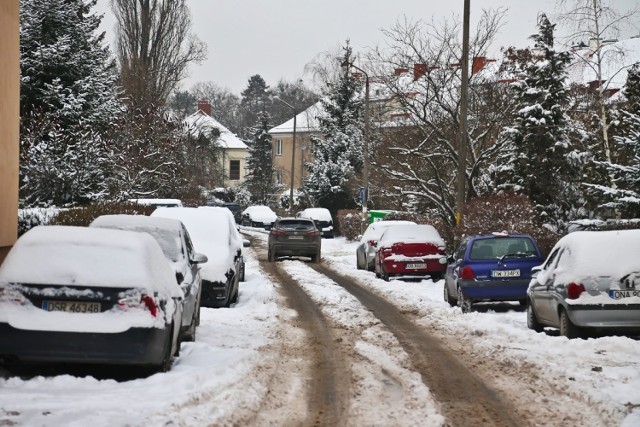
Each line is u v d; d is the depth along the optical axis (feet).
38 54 111.14
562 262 44.98
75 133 109.40
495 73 107.04
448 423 25.68
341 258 123.13
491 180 108.88
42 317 29.48
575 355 37.73
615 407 26.76
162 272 33.14
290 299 65.21
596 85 120.88
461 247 63.21
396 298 66.69
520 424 25.63
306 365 36.17
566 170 101.19
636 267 42.19
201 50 174.40
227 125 450.71
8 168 50.78
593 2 87.35
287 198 247.29
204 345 38.88
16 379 29.71
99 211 93.15
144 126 132.36
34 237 31.65
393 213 135.33
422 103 100.83
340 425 25.38
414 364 36.55
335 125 204.95
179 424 23.88
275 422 25.54
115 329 29.55
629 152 80.53
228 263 56.80
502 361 37.35
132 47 168.96
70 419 24.06
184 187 152.46
